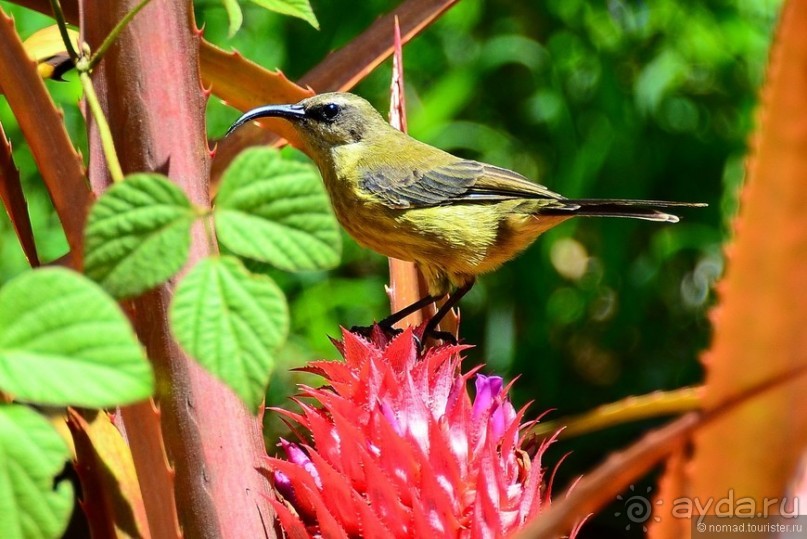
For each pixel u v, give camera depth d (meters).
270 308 0.86
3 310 0.79
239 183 0.87
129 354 0.79
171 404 1.29
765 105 0.82
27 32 3.17
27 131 1.14
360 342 1.39
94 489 1.24
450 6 1.99
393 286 2.08
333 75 1.95
